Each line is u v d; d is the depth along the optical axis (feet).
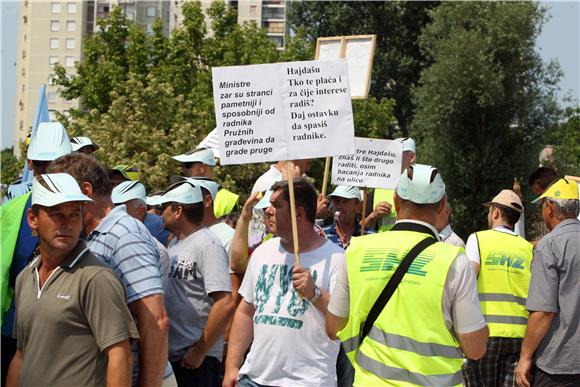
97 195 17.10
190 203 22.97
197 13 143.43
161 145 107.45
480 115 131.13
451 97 130.00
